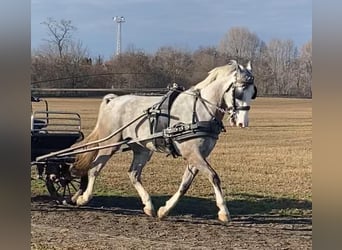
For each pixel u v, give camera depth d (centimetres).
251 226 713
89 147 781
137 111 760
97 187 996
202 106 702
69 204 810
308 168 1198
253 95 705
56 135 809
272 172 1164
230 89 694
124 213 784
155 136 721
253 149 1516
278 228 703
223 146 1575
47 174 796
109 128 778
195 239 634
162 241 618
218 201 679
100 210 803
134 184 779
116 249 572
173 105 718
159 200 892
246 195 937
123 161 1330
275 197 920
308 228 699
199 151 692
